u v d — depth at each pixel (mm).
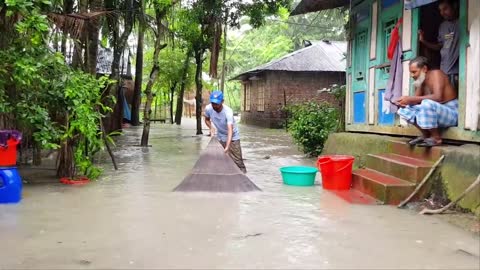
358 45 10133
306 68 24734
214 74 17594
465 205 5527
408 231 4867
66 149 8031
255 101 28781
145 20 14711
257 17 16406
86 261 3975
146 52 30656
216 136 7977
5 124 7906
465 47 6383
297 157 11703
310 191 7062
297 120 12336
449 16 7277
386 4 8797
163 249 4277
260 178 8359
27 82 6863
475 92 6121
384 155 7473
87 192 6930
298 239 4578
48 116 7559
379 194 6281
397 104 6977
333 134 10727
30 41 7094
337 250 4258
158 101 35719
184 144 15062
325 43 28094
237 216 5477
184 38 18188
